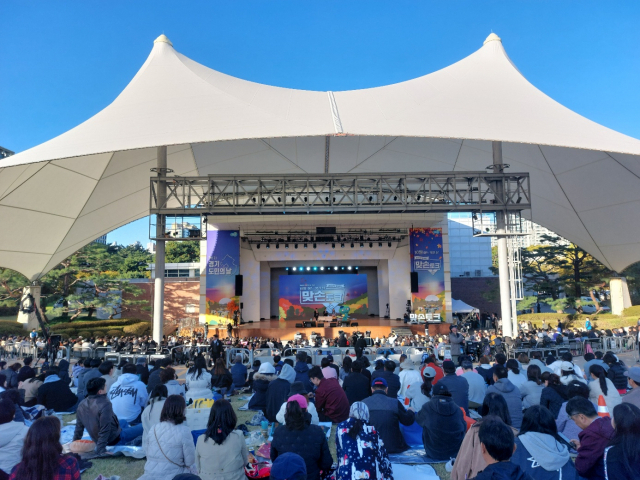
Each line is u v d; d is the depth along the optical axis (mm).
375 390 6719
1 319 37844
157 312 20875
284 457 3836
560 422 6395
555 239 40906
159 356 17719
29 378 9195
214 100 18594
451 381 7488
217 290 32562
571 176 22516
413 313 32719
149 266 52562
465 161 25734
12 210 20094
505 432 3166
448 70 22359
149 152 21906
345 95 21266
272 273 39125
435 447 6250
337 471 4395
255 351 18422
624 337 22188
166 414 4855
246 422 8859
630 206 22641
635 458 3588
